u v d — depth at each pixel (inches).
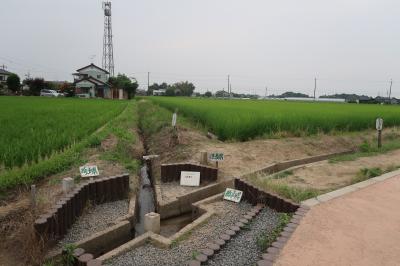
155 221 224.5
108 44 2770.7
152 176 374.0
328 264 153.9
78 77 2765.7
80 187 245.8
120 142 475.8
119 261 176.1
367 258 159.2
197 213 255.8
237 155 411.8
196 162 377.4
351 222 198.4
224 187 319.0
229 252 176.7
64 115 685.9
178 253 185.0
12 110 773.3
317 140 527.5
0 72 2714.1
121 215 247.3
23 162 308.5
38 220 186.9
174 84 4202.8
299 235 181.3
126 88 2704.2
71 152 360.2
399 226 193.8
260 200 247.4
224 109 788.0
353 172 339.3
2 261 176.9
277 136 527.5
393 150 475.2
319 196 242.8
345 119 646.5
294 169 359.3
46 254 183.8
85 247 198.2
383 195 247.4
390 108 1080.8
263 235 194.5
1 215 220.1
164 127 643.5
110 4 2662.4
